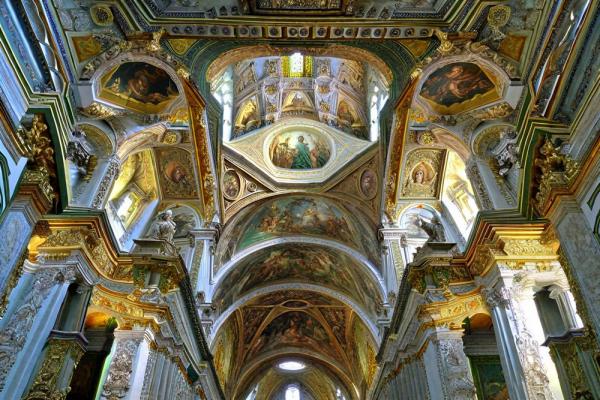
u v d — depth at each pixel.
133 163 15.79
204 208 17.64
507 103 12.52
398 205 17.61
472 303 11.26
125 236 15.36
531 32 11.50
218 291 20.66
